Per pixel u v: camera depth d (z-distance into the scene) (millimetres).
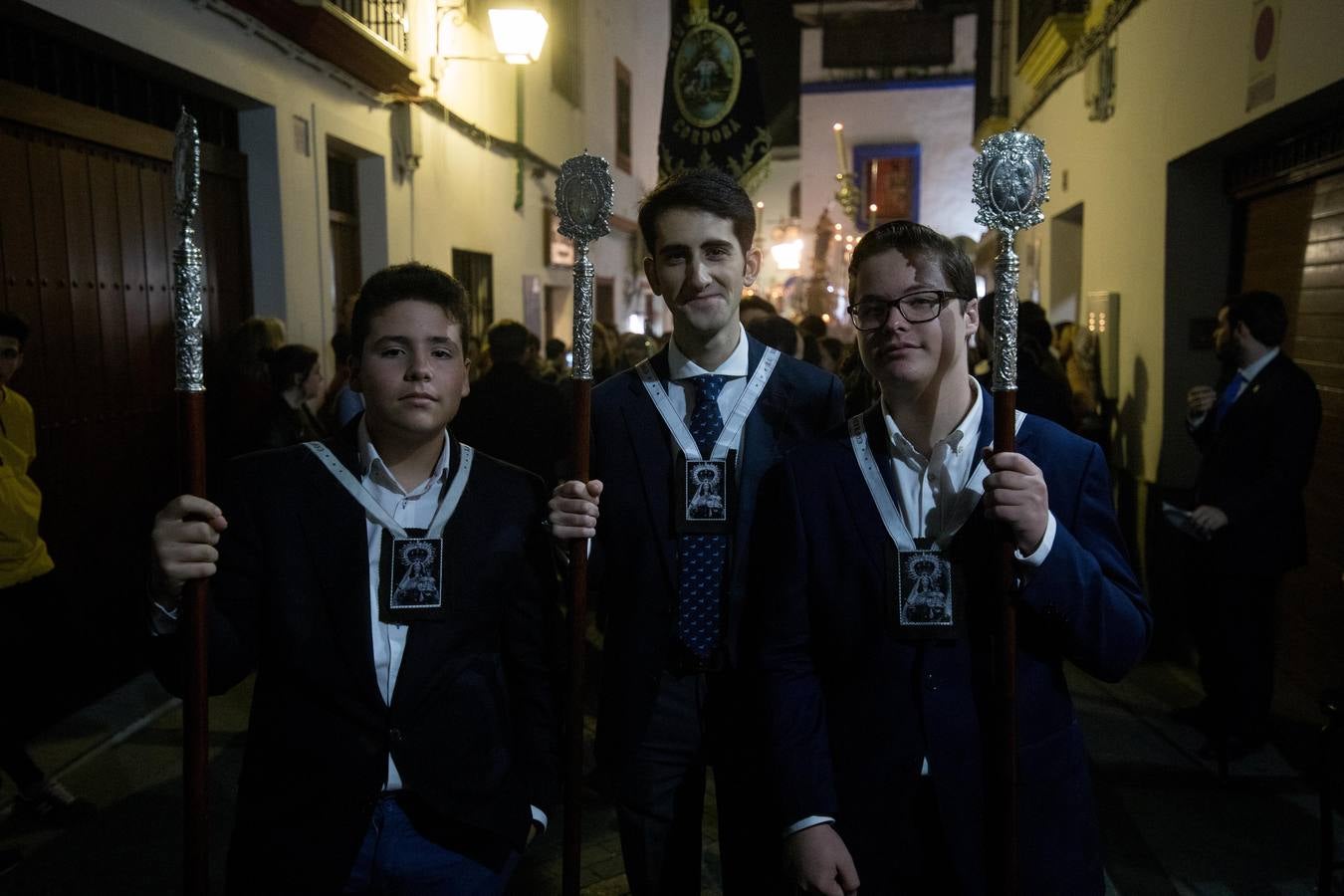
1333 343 4457
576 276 2096
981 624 1767
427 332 1809
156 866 3301
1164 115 5543
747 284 2426
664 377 2439
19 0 3637
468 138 8977
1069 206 7793
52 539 4207
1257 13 4320
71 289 4297
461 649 1835
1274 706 4680
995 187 1668
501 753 1876
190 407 1670
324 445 1894
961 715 1741
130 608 4797
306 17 5500
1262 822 3641
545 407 4488
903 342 1769
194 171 1662
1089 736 4445
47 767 3889
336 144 6660
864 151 18922
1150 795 3859
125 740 4238
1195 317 5523
